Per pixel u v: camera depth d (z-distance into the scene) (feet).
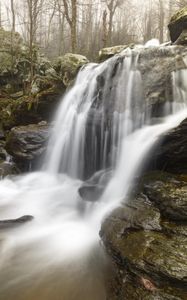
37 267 15.78
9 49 55.16
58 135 31.14
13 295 13.88
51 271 15.42
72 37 55.31
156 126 22.17
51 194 25.58
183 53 24.13
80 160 28.71
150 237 14.06
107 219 16.62
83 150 28.60
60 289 14.20
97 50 92.73
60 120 32.94
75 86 32.96
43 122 36.04
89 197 21.91
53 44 107.45
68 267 15.72
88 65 32.96
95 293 13.80
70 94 33.24
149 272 12.59
